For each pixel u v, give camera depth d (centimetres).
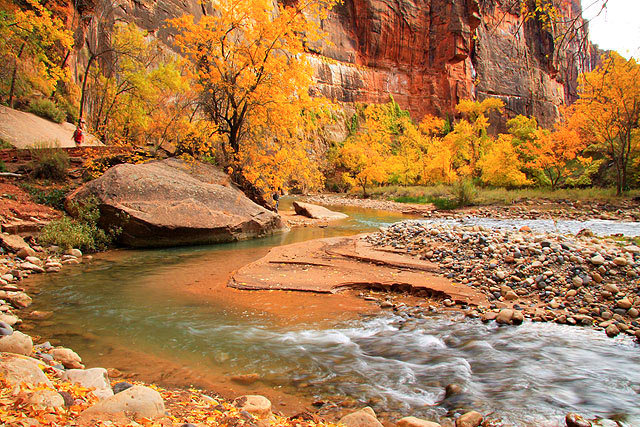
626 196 2739
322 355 502
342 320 638
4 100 2327
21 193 1303
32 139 1950
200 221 1341
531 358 496
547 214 2409
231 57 1839
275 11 4619
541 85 7712
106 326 586
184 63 1847
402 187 4366
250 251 1230
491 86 7162
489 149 4600
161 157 1838
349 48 6631
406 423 322
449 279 837
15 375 279
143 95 2673
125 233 1241
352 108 6378
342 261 1000
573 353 513
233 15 1783
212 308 686
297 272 915
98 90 2770
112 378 414
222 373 445
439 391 411
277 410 362
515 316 628
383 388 415
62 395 275
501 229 1221
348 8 6712
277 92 1809
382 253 1045
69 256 1039
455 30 6744
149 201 1297
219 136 1828
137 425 245
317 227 1859
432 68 6956
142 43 2888
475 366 474
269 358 489
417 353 512
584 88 2795
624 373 456
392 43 6856
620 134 2770
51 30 1788
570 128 3180
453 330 597
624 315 642
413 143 5269
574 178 3544
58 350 430
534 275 801
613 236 1177
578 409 374
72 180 1541
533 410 370
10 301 664
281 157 1870
